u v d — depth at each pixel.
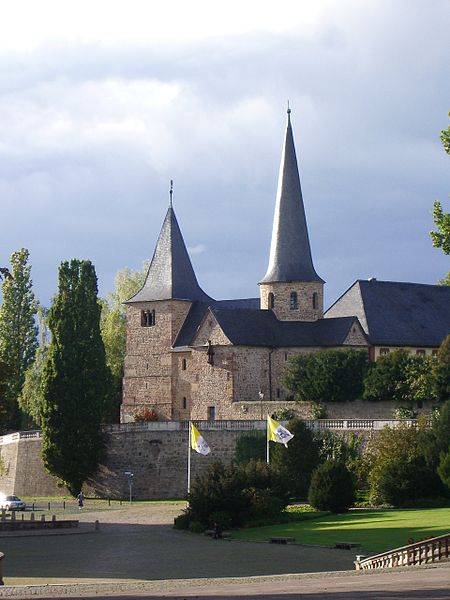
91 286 123.38
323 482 96.06
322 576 51.78
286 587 45.72
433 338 136.75
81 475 120.12
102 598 43.16
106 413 133.50
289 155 139.25
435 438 100.38
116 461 119.88
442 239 59.84
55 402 119.75
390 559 58.69
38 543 82.00
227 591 44.91
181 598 41.78
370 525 84.56
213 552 74.56
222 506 90.62
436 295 142.88
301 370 127.50
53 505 113.25
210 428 116.38
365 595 40.34
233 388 130.88
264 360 132.25
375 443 111.00
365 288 139.12
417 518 86.88
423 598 38.78
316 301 136.75
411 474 99.31
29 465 127.62
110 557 72.88
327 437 112.44
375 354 133.12
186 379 140.12
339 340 131.50
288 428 108.12
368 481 106.75
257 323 134.00
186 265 146.25
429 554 56.97
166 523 95.00
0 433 144.88
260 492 92.44
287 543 77.81
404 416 116.88
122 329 161.75
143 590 47.50
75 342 121.12
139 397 143.50
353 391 123.88
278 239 138.25
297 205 138.75
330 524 87.94
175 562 69.44
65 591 47.75
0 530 89.81
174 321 142.62
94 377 120.94
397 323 136.50
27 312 162.88
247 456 114.50
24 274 163.75
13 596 45.47
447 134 60.47
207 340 133.38
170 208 147.38
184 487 116.62
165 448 117.75
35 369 153.75
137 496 118.56
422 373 120.94
